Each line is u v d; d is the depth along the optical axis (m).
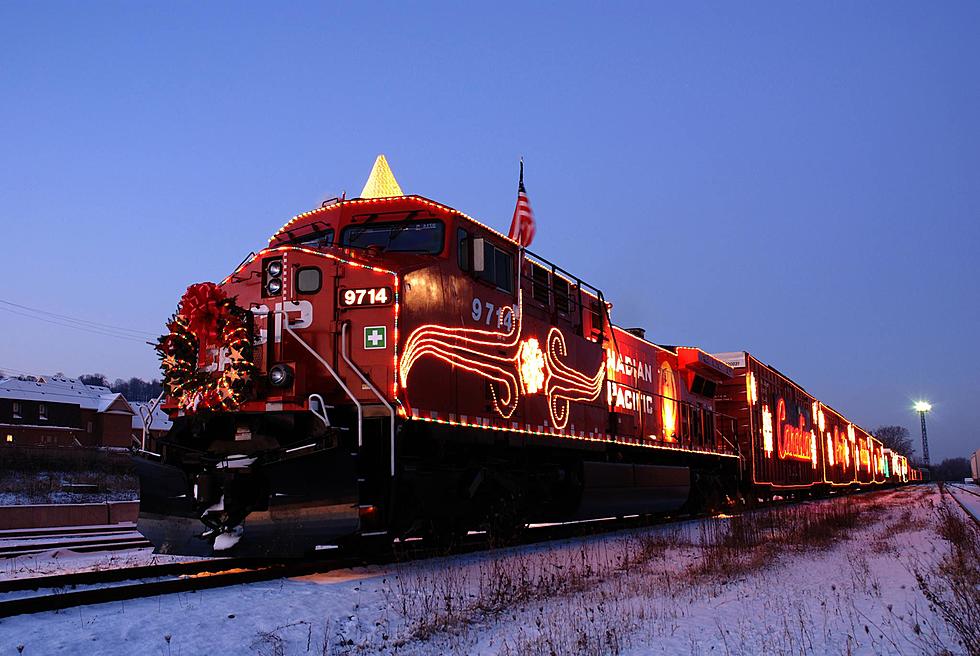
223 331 10.20
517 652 6.90
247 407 10.12
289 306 10.62
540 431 13.70
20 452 39.19
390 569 10.21
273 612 7.58
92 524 22.70
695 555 13.52
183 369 10.25
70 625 6.79
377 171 12.93
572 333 15.67
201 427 10.15
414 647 7.08
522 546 13.37
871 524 21.78
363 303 10.45
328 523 9.43
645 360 20.30
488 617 8.24
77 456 41.38
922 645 7.07
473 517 12.42
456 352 11.55
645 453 19.58
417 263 11.11
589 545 14.15
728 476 25.84
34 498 30.06
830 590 10.16
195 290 10.30
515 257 13.55
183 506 10.07
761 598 9.62
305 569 9.82
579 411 15.59
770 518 19.08
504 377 12.78
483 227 12.57
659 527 18.81
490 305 12.59
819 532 16.98
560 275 15.55
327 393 10.35
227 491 9.77
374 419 10.23
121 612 7.31
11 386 66.75
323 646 6.85
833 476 42.16
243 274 11.14
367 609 8.08
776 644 7.22
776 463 29.81
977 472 83.69
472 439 11.66
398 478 10.23
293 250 10.80
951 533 16.55
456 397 11.47
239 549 9.73
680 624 8.16
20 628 6.65
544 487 14.53
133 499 32.66
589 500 15.65
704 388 24.80
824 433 40.84
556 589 9.74
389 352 10.25
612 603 9.15
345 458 9.45
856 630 7.76
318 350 10.45
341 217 11.89
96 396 73.56
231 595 8.17
